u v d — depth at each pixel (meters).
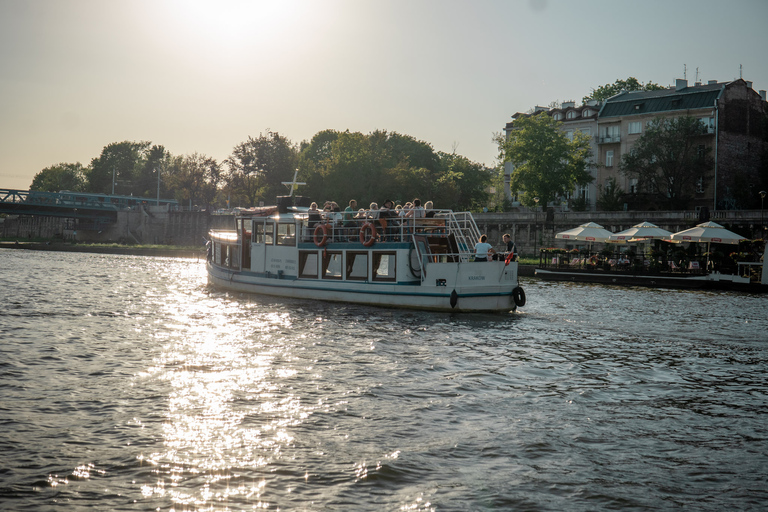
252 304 25.06
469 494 7.03
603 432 9.34
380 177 78.62
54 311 21.91
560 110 82.69
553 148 70.81
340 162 78.19
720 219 52.38
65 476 7.31
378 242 23.77
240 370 12.95
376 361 14.10
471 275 22.16
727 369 14.07
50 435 8.66
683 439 9.09
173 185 119.94
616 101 78.12
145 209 106.38
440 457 8.12
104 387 11.32
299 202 29.30
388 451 8.29
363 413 9.98
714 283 37.56
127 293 29.48
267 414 9.83
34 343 15.42
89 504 6.63
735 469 7.93
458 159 104.00
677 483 7.45
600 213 61.03
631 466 7.97
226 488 7.08
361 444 8.54
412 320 20.70
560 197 80.56
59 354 14.19
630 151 73.69
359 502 6.79
